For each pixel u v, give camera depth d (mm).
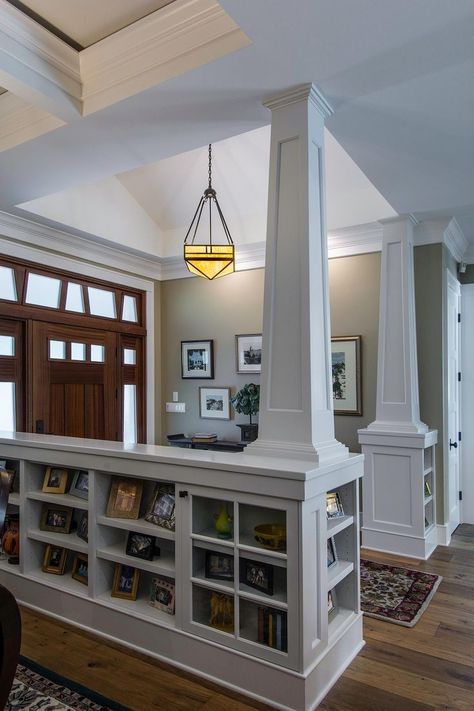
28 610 2740
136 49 2260
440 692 2025
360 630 2393
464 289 4848
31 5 2152
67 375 4512
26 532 2852
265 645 1976
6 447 2980
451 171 3121
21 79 2205
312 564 1956
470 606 2869
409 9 1729
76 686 2025
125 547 2580
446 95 2293
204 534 2191
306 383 2141
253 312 5066
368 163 3021
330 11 1736
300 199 2207
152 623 2271
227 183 4578
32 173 3189
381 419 3932
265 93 2275
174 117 2506
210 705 1922
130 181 4781
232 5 1700
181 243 5227
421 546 3688
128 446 2617
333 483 2113
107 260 4941
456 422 4684
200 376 5379
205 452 2385
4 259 3971
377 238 4324
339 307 4527
